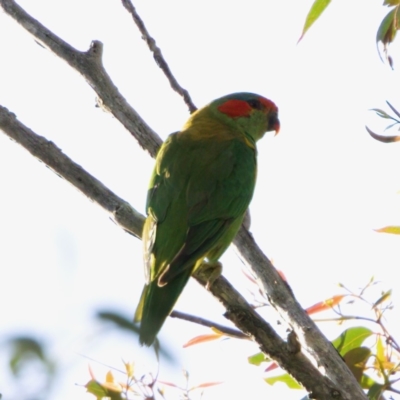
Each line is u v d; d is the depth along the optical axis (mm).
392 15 7359
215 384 6672
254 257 7266
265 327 6453
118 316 3229
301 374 6191
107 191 7852
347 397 6016
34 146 7812
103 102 8844
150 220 8328
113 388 6371
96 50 8875
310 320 6512
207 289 6809
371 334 7125
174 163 8914
